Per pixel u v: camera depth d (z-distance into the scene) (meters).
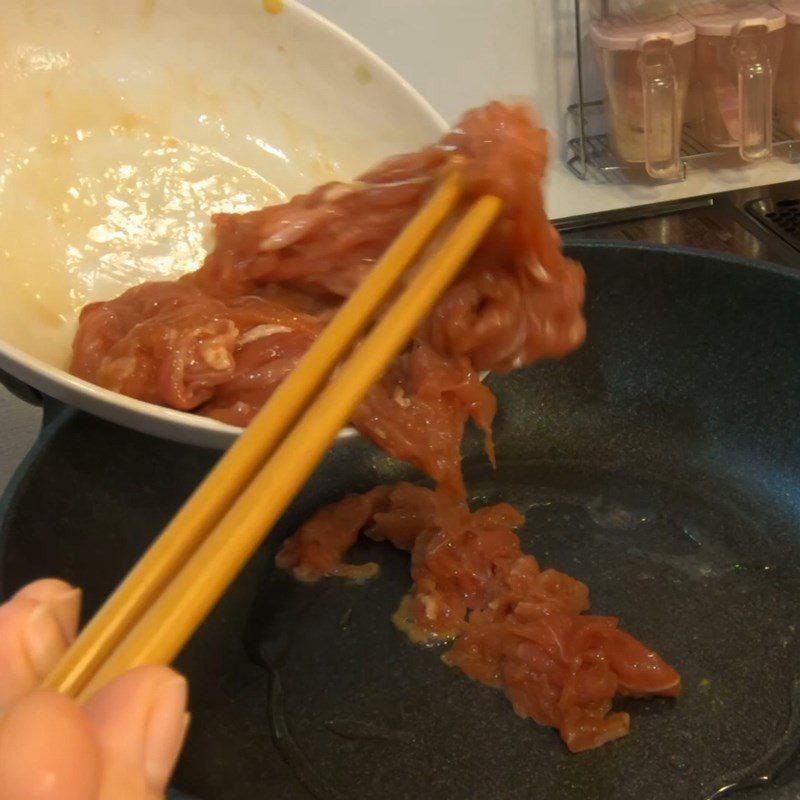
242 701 0.85
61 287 0.82
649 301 0.98
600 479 0.99
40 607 0.46
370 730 0.84
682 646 0.87
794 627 0.87
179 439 0.77
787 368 0.95
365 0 1.10
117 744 0.38
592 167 1.18
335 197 0.80
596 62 1.16
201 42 0.86
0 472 1.05
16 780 0.34
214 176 0.86
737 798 0.70
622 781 0.80
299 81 0.87
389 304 0.73
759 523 0.94
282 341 0.78
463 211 0.75
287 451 0.54
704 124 1.19
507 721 0.83
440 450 0.78
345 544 0.94
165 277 0.85
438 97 1.17
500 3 1.13
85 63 0.83
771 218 1.07
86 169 0.84
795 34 1.14
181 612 0.46
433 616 0.88
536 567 0.90
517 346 0.79
